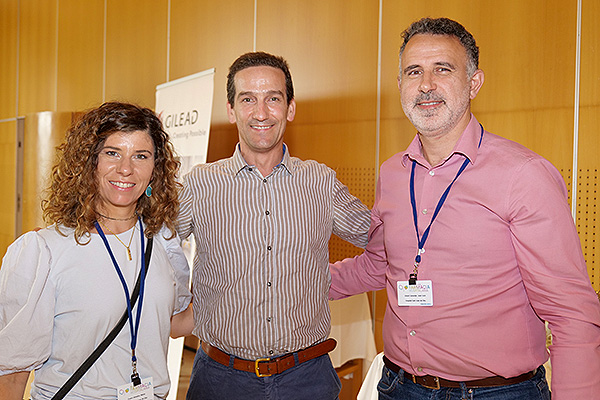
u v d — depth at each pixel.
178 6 5.85
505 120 3.46
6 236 8.58
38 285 1.54
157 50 6.14
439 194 1.78
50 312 1.58
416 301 1.75
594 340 1.52
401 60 1.86
